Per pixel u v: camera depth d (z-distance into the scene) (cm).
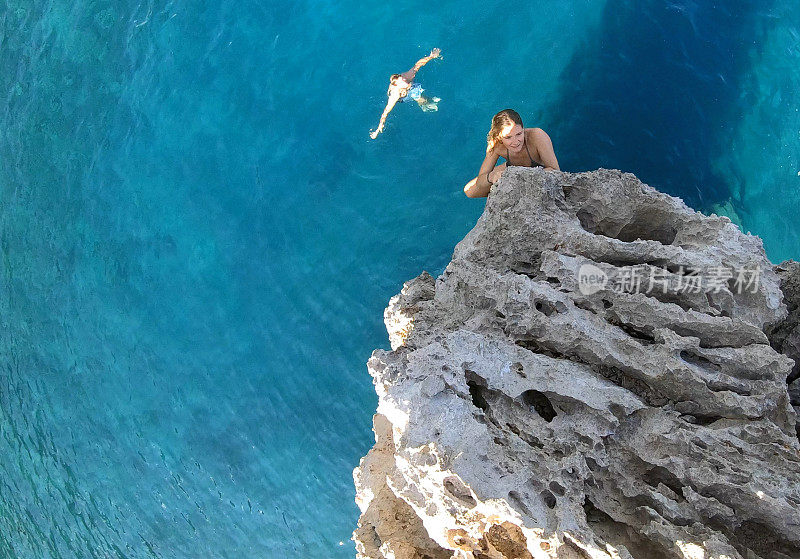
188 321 804
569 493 405
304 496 742
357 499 528
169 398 785
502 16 859
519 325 475
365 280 784
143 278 822
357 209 808
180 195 840
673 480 421
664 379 436
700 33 832
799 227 758
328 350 772
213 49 891
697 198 761
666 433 422
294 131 845
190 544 747
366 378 757
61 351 820
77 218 855
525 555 419
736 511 401
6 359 834
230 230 822
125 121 879
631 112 803
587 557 384
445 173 801
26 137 897
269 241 815
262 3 905
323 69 865
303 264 801
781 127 787
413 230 789
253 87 870
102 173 864
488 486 401
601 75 826
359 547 500
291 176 829
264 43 886
